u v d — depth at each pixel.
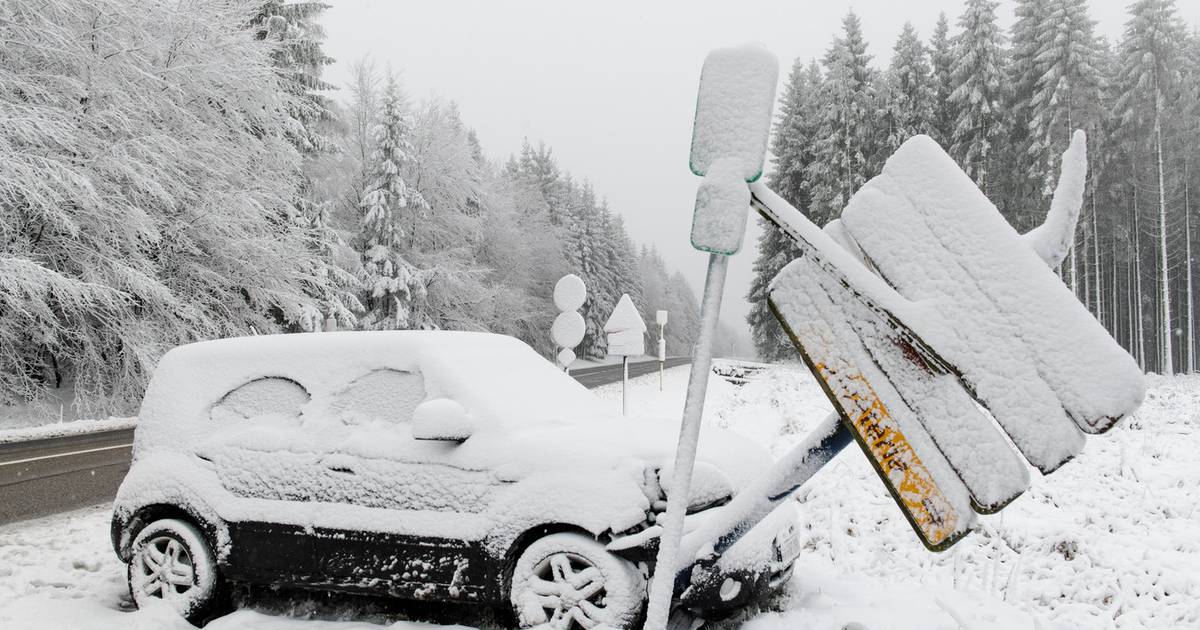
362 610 5.20
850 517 7.58
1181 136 40.03
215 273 22.36
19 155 17.28
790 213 3.50
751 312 50.28
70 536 7.33
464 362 5.43
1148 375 34.38
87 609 5.17
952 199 3.43
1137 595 5.68
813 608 5.20
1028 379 3.09
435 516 4.82
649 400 20.80
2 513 8.53
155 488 5.32
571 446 4.84
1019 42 39.22
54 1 18.47
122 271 19.22
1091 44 35.56
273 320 25.19
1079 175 3.40
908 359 3.37
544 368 6.32
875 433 3.36
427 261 40.03
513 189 56.69
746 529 4.15
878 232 3.49
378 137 38.84
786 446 12.00
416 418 4.72
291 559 5.04
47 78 19.05
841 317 3.49
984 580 5.78
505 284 47.62
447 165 40.97
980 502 3.13
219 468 5.30
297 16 33.53
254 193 22.80
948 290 3.30
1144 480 8.87
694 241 3.43
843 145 44.78
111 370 20.88
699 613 4.88
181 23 21.44
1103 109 35.84
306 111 31.20
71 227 17.92
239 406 5.58
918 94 42.84
